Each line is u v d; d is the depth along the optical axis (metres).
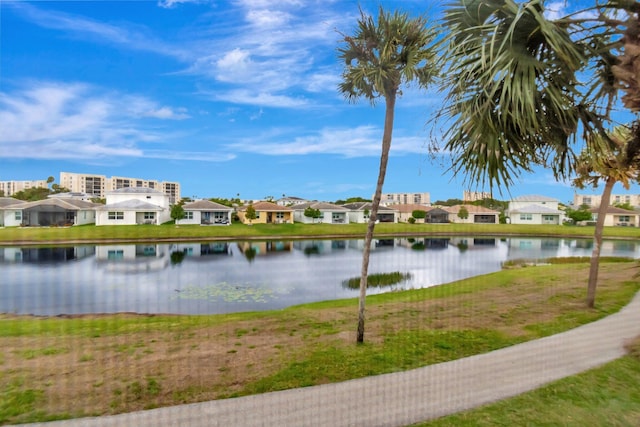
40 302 12.40
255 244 32.88
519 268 19.11
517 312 8.85
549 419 3.62
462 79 3.78
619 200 78.88
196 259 23.36
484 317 8.46
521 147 3.97
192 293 14.02
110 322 8.84
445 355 5.79
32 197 58.41
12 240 30.70
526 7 3.23
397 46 5.84
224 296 13.58
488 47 3.52
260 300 13.00
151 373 5.12
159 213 45.09
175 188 108.62
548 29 3.17
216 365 5.45
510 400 4.07
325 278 17.25
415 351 6.01
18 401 4.24
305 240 37.38
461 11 3.85
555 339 6.50
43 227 37.59
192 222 46.72
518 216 57.56
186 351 6.17
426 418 3.71
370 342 6.56
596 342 6.23
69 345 6.61
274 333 7.37
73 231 34.94
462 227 50.50
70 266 20.27
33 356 5.93
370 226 6.59
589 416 3.68
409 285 15.73
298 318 8.73
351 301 11.66
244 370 5.23
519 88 3.30
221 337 7.11
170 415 3.87
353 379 4.83
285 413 3.88
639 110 3.29
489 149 3.90
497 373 4.94
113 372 5.19
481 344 6.34
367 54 6.04
